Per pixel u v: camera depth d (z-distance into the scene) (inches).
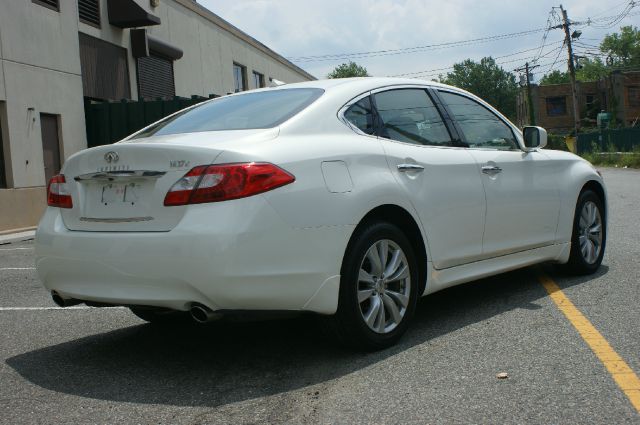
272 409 130.6
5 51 541.6
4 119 542.6
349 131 170.1
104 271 148.5
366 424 121.3
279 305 145.6
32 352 178.9
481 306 205.2
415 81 199.3
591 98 2657.5
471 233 192.2
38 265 163.6
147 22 721.0
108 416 130.9
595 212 247.1
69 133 621.0
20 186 553.9
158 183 145.9
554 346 161.0
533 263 222.2
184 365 161.8
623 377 138.9
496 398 130.3
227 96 199.5
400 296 169.5
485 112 218.1
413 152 180.1
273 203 143.1
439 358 156.5
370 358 159.5
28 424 128.3
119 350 177.2
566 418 119.9
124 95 741.9
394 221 175.5
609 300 204.2
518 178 212.2
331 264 151.8
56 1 609.9
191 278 138.4
